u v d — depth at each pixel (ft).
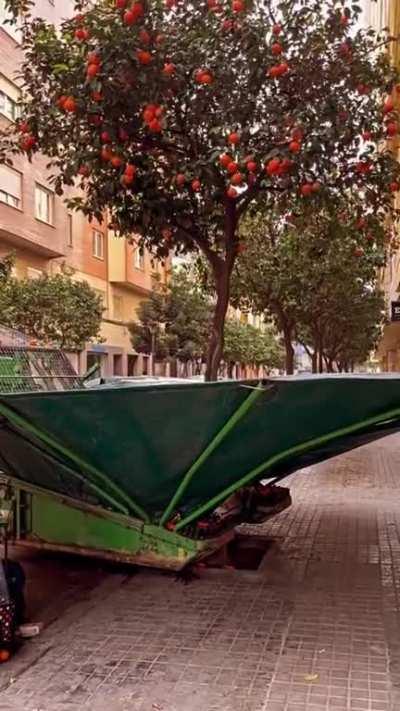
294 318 57.93
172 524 16.81
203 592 17.12
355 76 20.89
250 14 20.04
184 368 150.71
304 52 20.54
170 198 22.08
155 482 15.93
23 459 17.02
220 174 21.31
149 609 15.92
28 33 21.81
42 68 21.16
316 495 30.17
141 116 20.33
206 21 20.10
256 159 20.08
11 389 19.15
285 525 24.27
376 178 22.88
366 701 11.27
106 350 110.22
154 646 13.69
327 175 22.22
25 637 14.17
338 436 14.87
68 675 12.40
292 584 17.69
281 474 19.58
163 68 19.24
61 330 67.15
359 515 25.86
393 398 13.65
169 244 23.13
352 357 131.23
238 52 20.35
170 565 16.55
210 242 25.70
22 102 23.04
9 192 77.66
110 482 16.02
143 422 14.33
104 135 19.97
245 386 13.41
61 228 91.81
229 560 20.20
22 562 20.03
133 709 11.11
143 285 122.42
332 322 70.95
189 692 11.66
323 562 19.66
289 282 48.19
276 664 12.75
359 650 13.37
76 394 13.82
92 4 23.06
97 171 21.29
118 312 118.52
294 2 20.12
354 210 27.86
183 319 111.65
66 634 14.39
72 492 17.56
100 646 13.71
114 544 17.13
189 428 14.39
